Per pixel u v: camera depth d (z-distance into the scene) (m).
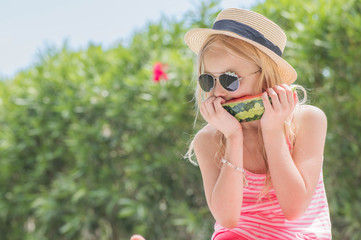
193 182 5.68
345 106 4.64
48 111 6.46
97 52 6.53
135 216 5.75
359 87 4.58
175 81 5.55
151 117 5.58
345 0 4.79
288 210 2.24
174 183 5.71
